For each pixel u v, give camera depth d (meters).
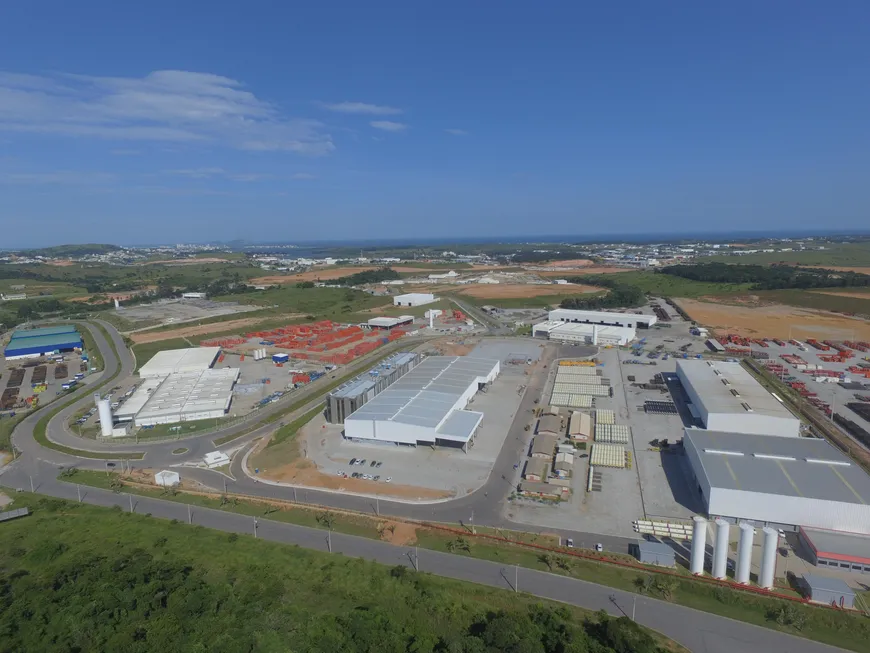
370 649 43.03
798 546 57.50
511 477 74.88
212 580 53.50
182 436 93.94
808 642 44.66
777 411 84.81
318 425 96.56
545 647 42.84
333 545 59.97
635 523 62.44
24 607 48.88
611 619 46.06
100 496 73.19
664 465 77.56
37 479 79.00
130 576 52.72
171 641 44.44
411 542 60.16
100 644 44.97
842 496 59.09
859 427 89.06
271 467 80.62
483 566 55.47
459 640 42.44
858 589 50.72
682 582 51.75
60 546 59.28
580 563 55.47
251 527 64.31
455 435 82.56
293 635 44.84
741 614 47.94
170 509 69.25
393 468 78.50
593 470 76.12
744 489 61.28
